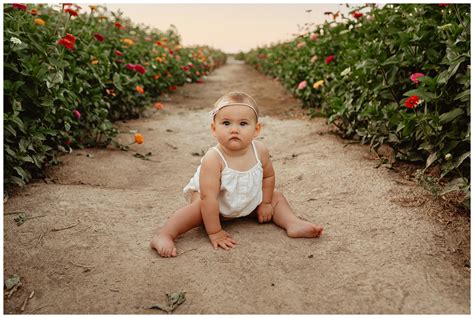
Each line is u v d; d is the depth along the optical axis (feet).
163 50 26.25
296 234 6.85
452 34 8.82
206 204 6.69
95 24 18.42
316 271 5.95
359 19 14.44
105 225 7.51
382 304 5.29
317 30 18.76
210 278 5.83
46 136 10.71
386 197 8.34
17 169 8.66
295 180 9.82
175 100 24.12
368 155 10.97
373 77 11.35
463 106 8.59
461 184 7.57
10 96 8.82
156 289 5.71
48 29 11.16
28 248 6.73
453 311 5.16
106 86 15.01
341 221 7.52
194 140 14.39
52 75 9.74
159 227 7.54
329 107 15.10
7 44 9.15
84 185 9.68
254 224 7.42
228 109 6.74
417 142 9.91
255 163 7.16
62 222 7.50
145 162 11.84
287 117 18.19
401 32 10.36
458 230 7.11
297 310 5.22
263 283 5.71
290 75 24.45
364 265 6.07
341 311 5.19
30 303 5.57
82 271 6.18
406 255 6.30
